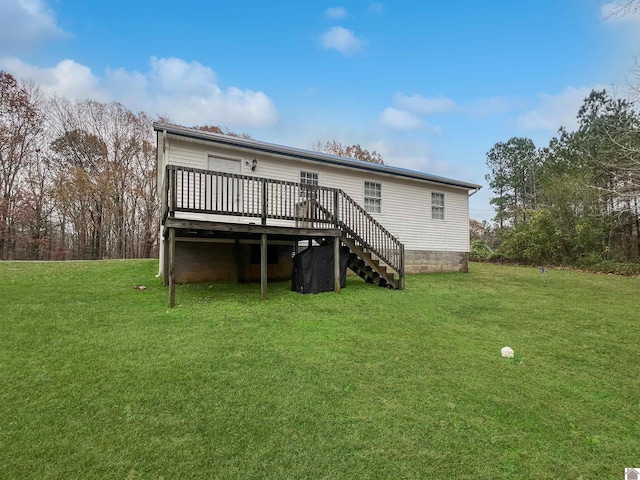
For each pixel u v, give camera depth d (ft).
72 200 71.67
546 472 7.39
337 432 8.55
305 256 26.43
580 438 8.73
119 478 6.78
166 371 11.68
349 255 29.35
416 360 13.55
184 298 22.88
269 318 18.83
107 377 11.09
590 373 12.96
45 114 71.26
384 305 23.04
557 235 60.80
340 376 11.83
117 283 27.89
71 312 18.51
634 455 8.11
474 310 22.89
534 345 16.10
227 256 31.45
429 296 26.91
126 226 80.48
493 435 8.70
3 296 21.56
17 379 10.73
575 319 21.26
